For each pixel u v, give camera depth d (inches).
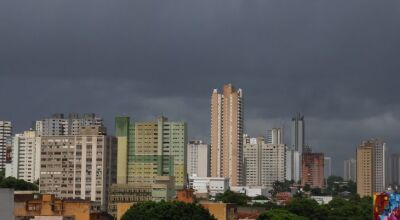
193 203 7731.3
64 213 6919.3
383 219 7500.0
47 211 6840.6
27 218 6451.8
